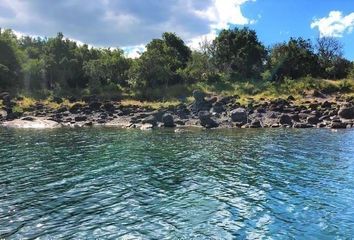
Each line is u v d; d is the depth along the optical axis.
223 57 120.75
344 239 17.00
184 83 102.94
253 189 24.73
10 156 35.91
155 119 66.44
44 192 23.95
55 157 35.44
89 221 19.02
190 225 18.58
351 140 45.41
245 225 18.61
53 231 17.72
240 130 57.84
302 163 32.56
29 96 90.62
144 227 18.30
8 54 101.69
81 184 25.91
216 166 31.70
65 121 69.88
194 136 50.69
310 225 18.56
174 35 135.00
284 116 63.88
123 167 31.23
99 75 103.50
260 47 118.81
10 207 20.97
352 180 26.80
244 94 91.44
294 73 114.75
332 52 132.38
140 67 98.25
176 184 26.05
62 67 102.75
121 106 79.75
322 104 72.19
